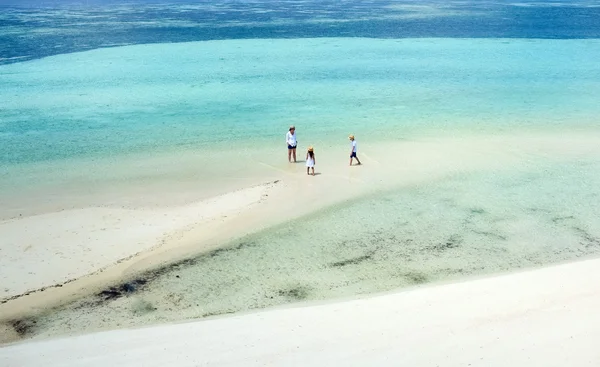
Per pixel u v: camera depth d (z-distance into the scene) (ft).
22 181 76.33
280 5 421.59
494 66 158.20
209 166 81.66
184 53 182.60
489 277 49.06
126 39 216.95
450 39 210.59
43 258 54.75
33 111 113.19
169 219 63.93
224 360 34.01
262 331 38.37
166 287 49.21
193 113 111.45
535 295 40.60
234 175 77.87
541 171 77.00
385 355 32.96
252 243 57.26
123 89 132.36
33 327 43.34
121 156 86.69
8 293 48.47
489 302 39.99
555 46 192.44
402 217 62.85
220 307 45.93
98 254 55.57
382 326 37.40
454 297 41.98
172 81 140.77
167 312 45.29
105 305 46.50
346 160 82.89
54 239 58.85
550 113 109.70
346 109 113.60
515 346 32.60
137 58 173.17
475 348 32.83
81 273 51.98
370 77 144.87
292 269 52.11
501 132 96.94
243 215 64.23
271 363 33.06
